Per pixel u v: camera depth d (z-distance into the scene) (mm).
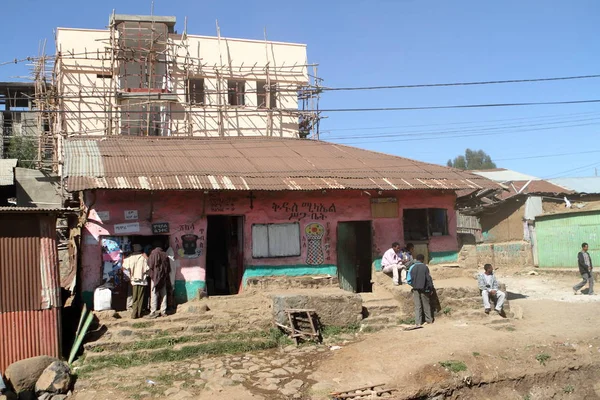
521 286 19438
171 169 14000
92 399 8633
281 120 25141
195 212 13570
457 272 15852
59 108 22266
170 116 23234
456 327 12500
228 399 8547
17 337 9680
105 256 12594
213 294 15445
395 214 15727
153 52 22922
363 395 8891
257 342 11211
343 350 11055
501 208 26734
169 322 11531
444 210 16656
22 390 9086
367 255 15812
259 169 15016
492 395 9914
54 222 10234
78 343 10352
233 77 24656
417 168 17047
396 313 13109
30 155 28109
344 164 16609
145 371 9805
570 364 10594
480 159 80812
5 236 9742
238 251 14766
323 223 14961
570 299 16250
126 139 17688
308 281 14367
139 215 12969
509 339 11414
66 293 14109
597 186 29844
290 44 25984
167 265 12258
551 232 23062
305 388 9109
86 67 22609
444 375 9695
